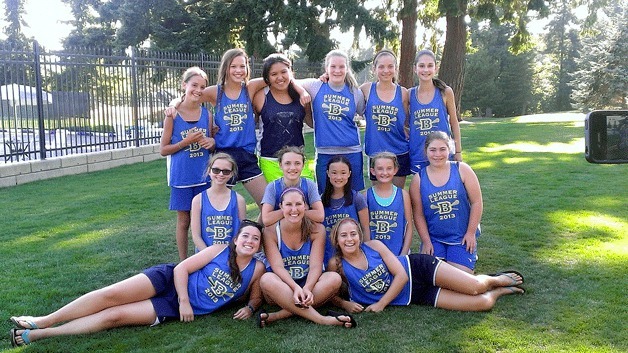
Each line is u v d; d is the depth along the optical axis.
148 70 13.23
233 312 4.06
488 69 50.16
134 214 7.28
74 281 4.70
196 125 4.98
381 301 4.06
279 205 4.29
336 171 4.41
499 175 9.48
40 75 10.49
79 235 6.22
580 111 37.41
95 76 11.88
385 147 5.20
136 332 3.70
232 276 3.98
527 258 5.10
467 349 3.36
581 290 4.29
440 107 5.11
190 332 3.70
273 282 3.91
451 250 4.66
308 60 21.92
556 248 5.37
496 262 5.01
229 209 4.46
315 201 4.32
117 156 12.33
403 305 4.13
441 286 4.09
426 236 4.68
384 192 4.64
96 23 27.12
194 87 4.86
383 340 3.51
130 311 3.75
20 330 3.56
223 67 4.96
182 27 22.73
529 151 12.66
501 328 3.65
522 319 3.79
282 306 3.90
